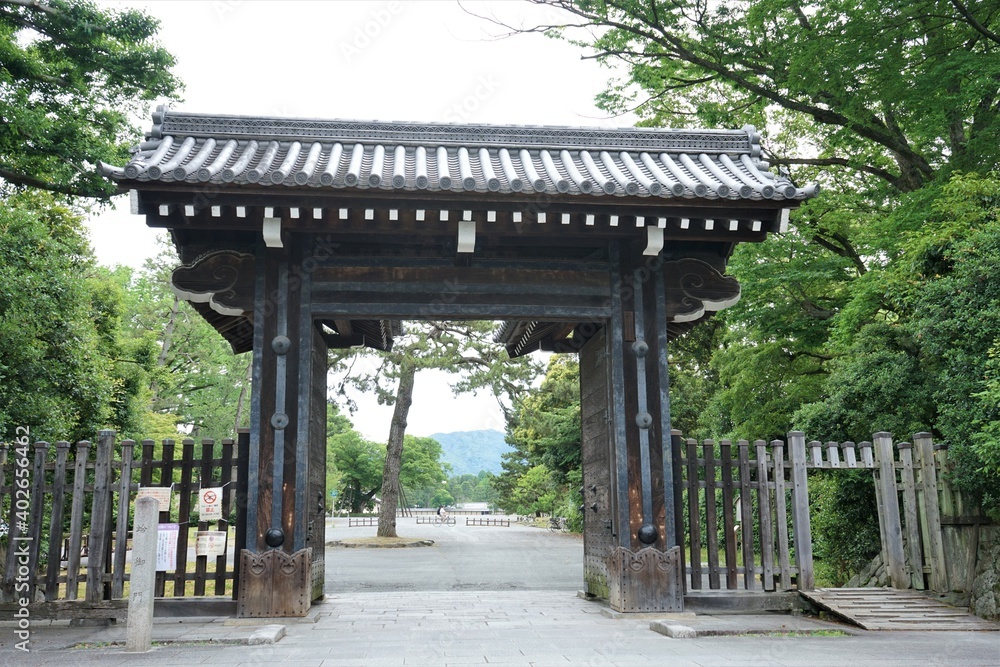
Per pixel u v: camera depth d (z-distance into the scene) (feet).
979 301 30.30
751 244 61.36
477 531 133.39
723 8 52.80
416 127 31.32
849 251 63.82
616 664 19.27
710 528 30.32
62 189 56.49
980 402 29.32
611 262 30.01
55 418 40.93
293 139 30.40
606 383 30.50
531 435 137.49
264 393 27.78
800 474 31.45
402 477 246.47
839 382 43.34
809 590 30.25
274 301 28.43
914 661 19.98
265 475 27.30
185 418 123.24
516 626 25.95
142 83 57.11
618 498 28.48
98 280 65.72
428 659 19.93
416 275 29.27
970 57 44.11
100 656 20.68
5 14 51.67
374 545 90.74
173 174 24.57
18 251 41.16
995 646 22.61
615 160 32.01
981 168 47.42
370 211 26.55
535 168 29.99
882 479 32.22
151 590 22.30
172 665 19.24
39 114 50.98
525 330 39.09
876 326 42.42
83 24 52.21
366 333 38.27
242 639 22.90
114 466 28.48
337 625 26.12
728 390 73.56
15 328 38.52
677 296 30.25
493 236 28.99
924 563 31.48
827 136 61.11
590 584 33.63
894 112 55.72
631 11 54.90
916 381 39.40
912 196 49.26
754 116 63.93
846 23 46.70
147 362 66.95
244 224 27.14
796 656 20.57
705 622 26.73
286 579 26.58
